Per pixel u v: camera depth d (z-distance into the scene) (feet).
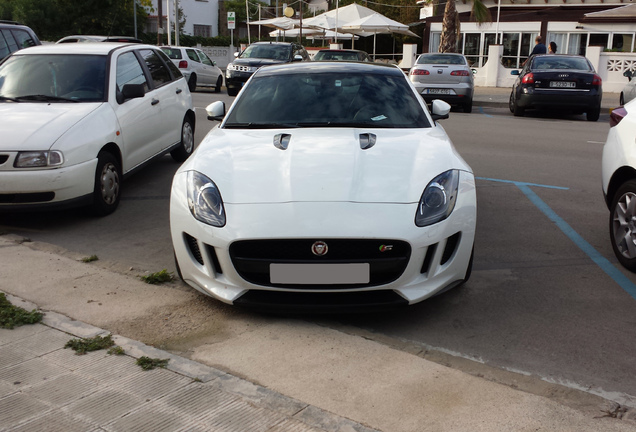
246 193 12.10
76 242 17.29
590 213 20.67
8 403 8.87
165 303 12.91
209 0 158.92
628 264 15.26
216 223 11.81
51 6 116.47
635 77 44.70
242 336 11.44
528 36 92.53
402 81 17.21
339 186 12.03
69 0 117.70
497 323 12.40
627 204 15.33
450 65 53.01
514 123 45.01
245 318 12.24
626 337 11.82
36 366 9.95
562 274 15.14
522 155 31.37
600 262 16.02
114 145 20.15
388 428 8.57
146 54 25.00
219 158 13.29
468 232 12.42
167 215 20.08
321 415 8.66
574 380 10.20
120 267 15.24
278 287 11.62
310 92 16.38
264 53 66.33
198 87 80.23
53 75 21.31
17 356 10.28
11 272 14.49
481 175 26.53
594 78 46.52
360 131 14.64
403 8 149.69
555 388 9.84
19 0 115.24
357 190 11.98
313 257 11.43
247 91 16.94
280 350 10.89
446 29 76.54
